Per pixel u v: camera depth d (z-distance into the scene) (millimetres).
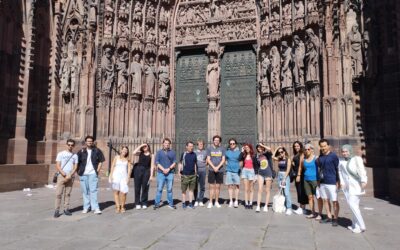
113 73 23328
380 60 17703
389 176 16422
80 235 8984
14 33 19922
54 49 22609
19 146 19578
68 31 23359
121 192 12391
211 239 8594
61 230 9539
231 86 24500
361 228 9461
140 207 13234
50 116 22281
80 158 12305
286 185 12430
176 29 25766
